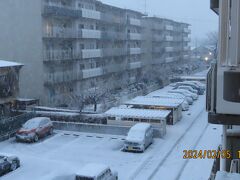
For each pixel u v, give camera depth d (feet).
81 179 51.90
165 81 185.26
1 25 116.67
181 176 60.59
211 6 13.07
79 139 85.20
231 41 9.37
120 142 82.74
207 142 81.87
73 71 127.44
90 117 94.53
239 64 9.16
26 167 63.36
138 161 68.69
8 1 115.24
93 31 139.74
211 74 13.07
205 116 111.75
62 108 111.04
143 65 198.18
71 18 128.67
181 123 101.76
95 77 146.10
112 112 92.17
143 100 108.17
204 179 58.85
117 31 170.50
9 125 86.07
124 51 171.32
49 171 61.57
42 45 113.70
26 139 80.74
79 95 115.96
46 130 86.63
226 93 8.27
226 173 12.17
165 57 231.91
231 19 9.41
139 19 195.31
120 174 61.57
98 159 70.18
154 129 86.07
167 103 103.04
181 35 272.31
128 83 167.32
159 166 65.72
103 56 150.61
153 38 208.03
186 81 179.63
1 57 117.39
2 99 90.58
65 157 71.61
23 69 115.55
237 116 12.69
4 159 60.18
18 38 115.24
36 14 112.98
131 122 89.92
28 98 114.42
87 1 140.26
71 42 129.90
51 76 115.96
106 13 157.58
